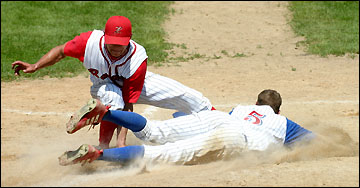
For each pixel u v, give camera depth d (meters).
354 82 37.75
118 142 18.64
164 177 15.29
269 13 66.06
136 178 15.45
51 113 29.12
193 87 36.62
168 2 70.56
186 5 69.75
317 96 33.38
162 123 18.14
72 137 23.67
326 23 60.41
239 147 17.75
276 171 15.74
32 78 40.00
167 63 45.56
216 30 58.72
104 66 18.31
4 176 16.78
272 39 55.44
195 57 47.94
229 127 17.78
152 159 16.81
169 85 19.72
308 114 28.34
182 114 20.97
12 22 58.72
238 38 55.72
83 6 66.31
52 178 16.44
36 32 55.66
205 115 18.39
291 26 59.81
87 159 15.85
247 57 48.16
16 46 50.41
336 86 36.47
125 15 62.94
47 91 35.53
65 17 61.75
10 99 32.81
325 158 18.48
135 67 18.41
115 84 19.00
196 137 17.48
